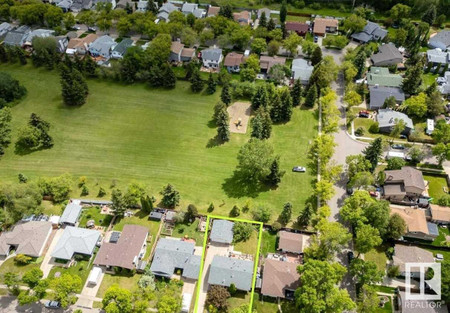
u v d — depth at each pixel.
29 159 118.12
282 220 99.62
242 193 107.75
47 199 105.12
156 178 112.19
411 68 145.38
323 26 175.38
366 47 155.38
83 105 139.25
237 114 134.62
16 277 83.19
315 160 116.81
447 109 132.12
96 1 194.00
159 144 123.75
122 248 90.19
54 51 156.75
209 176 113.00
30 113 135.00
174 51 155.88
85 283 86.75
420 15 187.12
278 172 107.25
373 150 108.00
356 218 92.06
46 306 82.50
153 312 80.62
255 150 106.19
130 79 149.00
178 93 145.12
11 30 172.88
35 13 174.88
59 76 152.88
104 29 174.38
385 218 90.50
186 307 81.31
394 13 179.50
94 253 92.50
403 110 132.12
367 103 138.12
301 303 76.88
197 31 171.00
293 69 149.25
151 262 90.62
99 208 103.19
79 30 179.25
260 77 151.00
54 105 138.88
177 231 97.62
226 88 135.50
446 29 179.88
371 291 78.94
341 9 195.12
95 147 122.50
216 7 188.12
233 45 166.75
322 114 133.50
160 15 181.88
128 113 136.00
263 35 165.38
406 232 94.38
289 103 127.62
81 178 109.94
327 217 97.00
